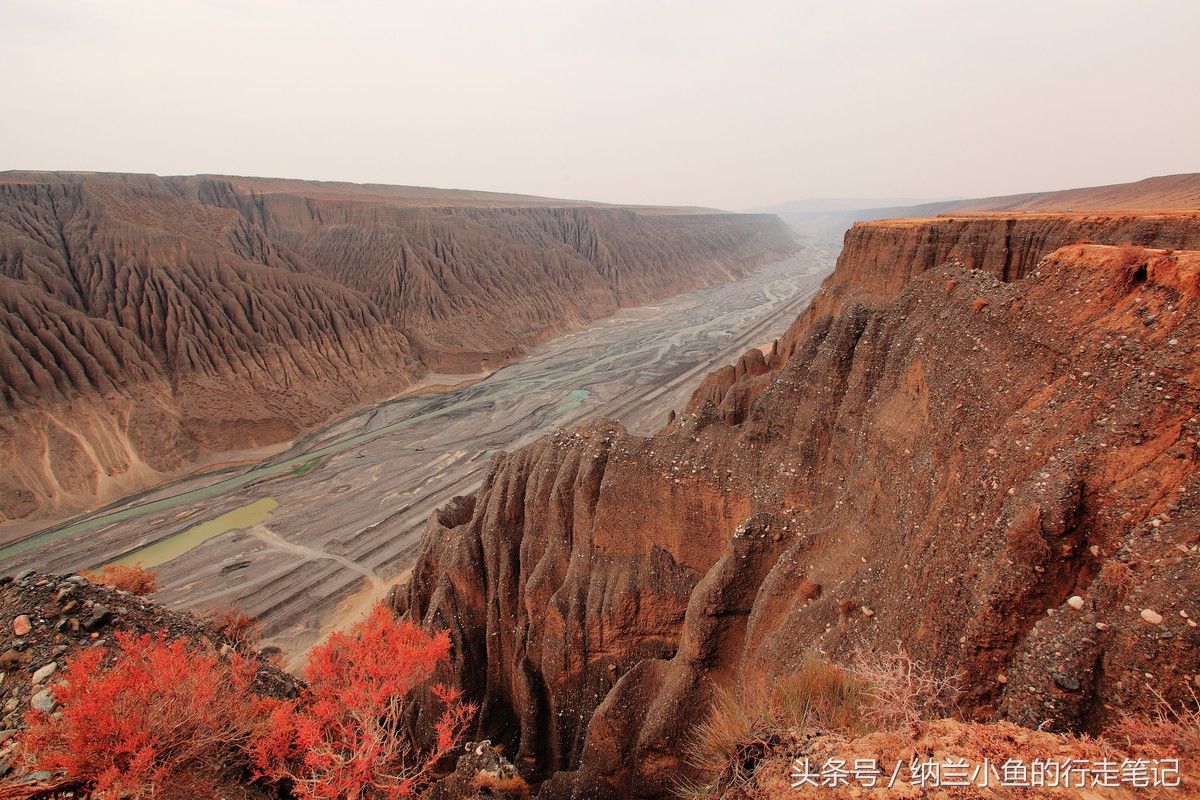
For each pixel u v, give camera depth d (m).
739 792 6.22
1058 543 8.19
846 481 15.62
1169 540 6.96
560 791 17.00
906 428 13.96
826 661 9.59
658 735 15.45
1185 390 7.87
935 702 8.23
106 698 8.50
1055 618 7.44
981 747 5.49
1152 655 6.32
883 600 11.66
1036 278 12.12
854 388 17.41
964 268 15.50
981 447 10.88
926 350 14.42
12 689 10.22
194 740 9.05
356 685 11.70
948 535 10.35
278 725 10.16
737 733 7.43
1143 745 5.30
